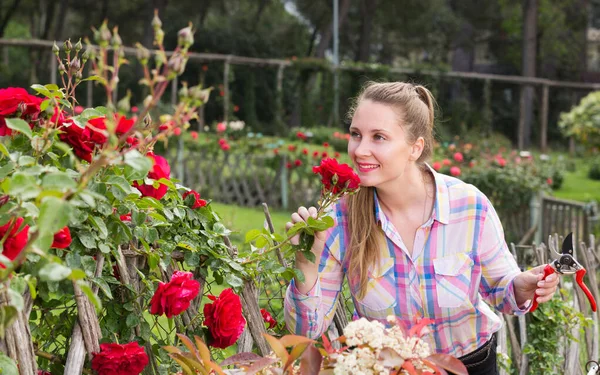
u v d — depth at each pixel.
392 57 33.84
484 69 34.84
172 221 2.09
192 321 2.09
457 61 34.81
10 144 1.82
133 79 23.59
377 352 1.48
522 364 3.44
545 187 9.34
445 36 31.81
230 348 2.85
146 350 2.00
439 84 25.03
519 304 2.11
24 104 1.78
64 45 1.93
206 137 14.01
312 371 1.48
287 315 2.13
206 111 26.39
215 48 27.69
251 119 25.08
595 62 38.00
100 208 1.75
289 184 12.14
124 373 1.76
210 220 2.19
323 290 2.13
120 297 1.97
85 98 23.19
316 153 12.05
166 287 1.86
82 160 1.87
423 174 2.12
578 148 26.19
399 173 2.01
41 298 1.90
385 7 29.97
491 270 2.11
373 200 2.09
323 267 2.12
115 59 1.29
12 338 1.61
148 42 26.77
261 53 28.44
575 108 15.06
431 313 2.08
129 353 1.76
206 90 1.29
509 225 9.60
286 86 26.20
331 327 2.58
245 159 12.33
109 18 28.36
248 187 12.27
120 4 28.12
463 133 23.80
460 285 2.06
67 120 1.82
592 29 38.38
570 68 32.19
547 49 31.77
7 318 1.33
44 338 1.97
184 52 1.27
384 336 1.52
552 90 31.94
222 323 2.03
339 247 2.11
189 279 1.89
